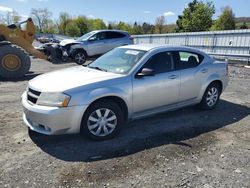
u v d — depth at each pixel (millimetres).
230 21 51688
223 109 6406
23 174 3449
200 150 4211
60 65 14820
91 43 15359
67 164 3707
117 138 4594
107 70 4977
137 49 5270
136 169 3613
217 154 4094
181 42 21500
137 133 4824
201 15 48781
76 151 4094
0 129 4883
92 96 4164
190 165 3746
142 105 4836
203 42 19359
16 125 5094
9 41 11828
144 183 3303
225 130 5078
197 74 5664
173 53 5379
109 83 4398
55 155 3957
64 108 3994
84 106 4121
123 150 4148
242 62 15891
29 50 12336
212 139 4645
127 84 4555
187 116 5805
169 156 3990
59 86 4148
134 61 4910
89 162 3773
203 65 5867
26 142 4363
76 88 4121
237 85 9391
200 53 5957
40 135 4637
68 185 3240
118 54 5398
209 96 6164
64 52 15727
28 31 12344
